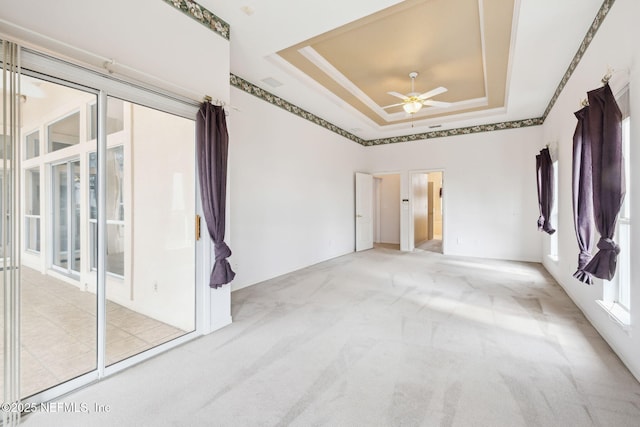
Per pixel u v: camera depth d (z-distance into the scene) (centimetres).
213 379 204
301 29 308
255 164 453
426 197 989
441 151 707
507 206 638
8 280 164
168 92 240
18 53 161
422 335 271
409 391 190
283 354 238
